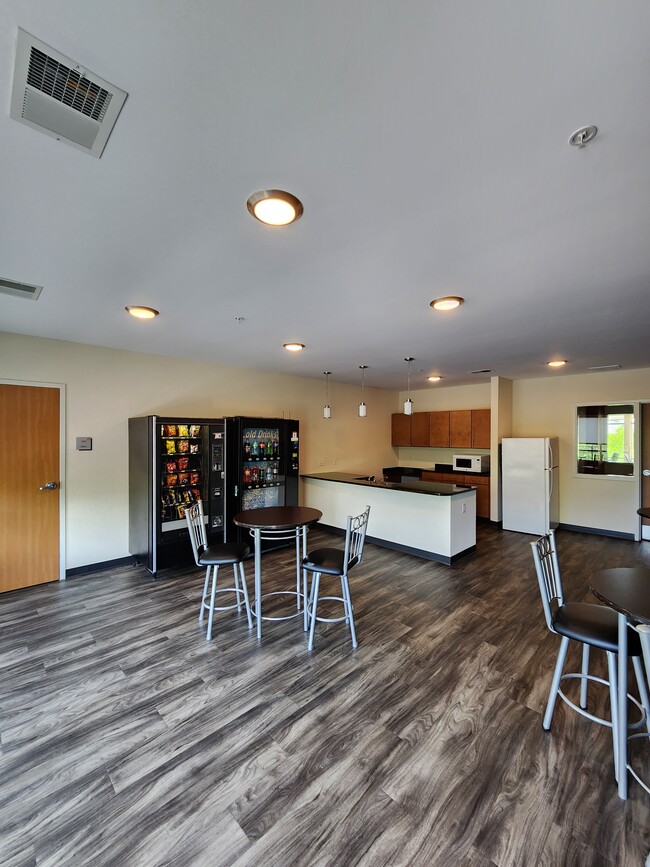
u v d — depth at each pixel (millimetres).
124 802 1472
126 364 4098
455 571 3953
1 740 1771
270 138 1140
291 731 1820
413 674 2250
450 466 6852
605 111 1045
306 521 2861
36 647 2531
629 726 1698
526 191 1396
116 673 2260
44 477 3590
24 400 3479
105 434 3963
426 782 1552
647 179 1323
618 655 1574
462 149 1188
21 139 1118
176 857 1279
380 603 3201
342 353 4188
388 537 4770
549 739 1771
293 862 1264
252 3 780
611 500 5324
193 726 1853
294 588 3527
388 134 1126
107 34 846
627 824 1381
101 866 1251
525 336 3434
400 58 898
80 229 1644
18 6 789
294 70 927
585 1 774
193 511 2912
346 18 812
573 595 3400
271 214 1527
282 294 2410
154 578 3727
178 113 1048
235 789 1525
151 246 1793
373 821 1396
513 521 5574
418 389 7387
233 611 3061
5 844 1320
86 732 1817
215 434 4320
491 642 2596
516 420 6191
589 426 5516
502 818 1405
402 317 2883
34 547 3539
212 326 3135
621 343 3693
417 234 1700
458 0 775
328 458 6312
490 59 902
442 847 1310
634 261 1963
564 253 1882
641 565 4160
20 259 1922
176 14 804
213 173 1287
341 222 1597
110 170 1267
